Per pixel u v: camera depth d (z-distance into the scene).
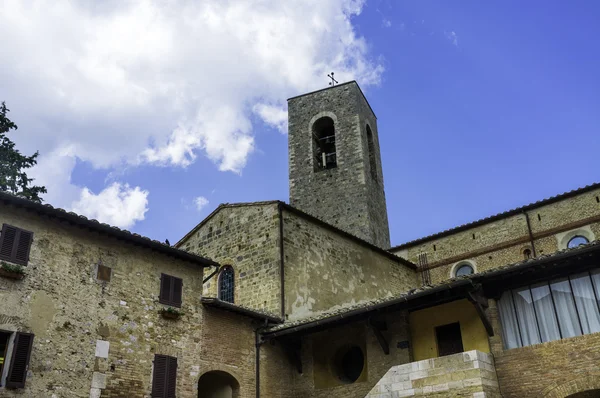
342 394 23.14
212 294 28.66
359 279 31.31
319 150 49.69
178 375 20.88
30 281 17.91
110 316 19.62
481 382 18.20
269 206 28.34
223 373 22.52
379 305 21.16
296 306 26.38
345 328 24.30
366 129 50.25
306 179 47.66
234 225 29.56
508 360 19.33
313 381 24.25
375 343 23.09
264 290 26.53
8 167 31.50
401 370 19.86
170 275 22.06
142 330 20.39
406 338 22.22
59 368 17.75
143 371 19.91
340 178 46.44
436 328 21.94
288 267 26.89
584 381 17.78
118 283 20.27
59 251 18.95
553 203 34.44
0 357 16.75
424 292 20.03
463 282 19.50
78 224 19.47
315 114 49.94
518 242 34.88
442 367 19.06
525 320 19.84
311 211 46.22
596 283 18.84
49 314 18.05
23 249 18.05
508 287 20.47
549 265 18.88
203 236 30.89
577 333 18.72
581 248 17.92
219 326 23.02
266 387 23.56
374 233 44.31
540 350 18.92
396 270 35.44
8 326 16.98
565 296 19.34
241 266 28.11
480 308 19.83
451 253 37.47
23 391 16.75
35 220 18.67
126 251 20.94
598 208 32.59
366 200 44.72
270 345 24.52
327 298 28.38
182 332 21.61
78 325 18.67
